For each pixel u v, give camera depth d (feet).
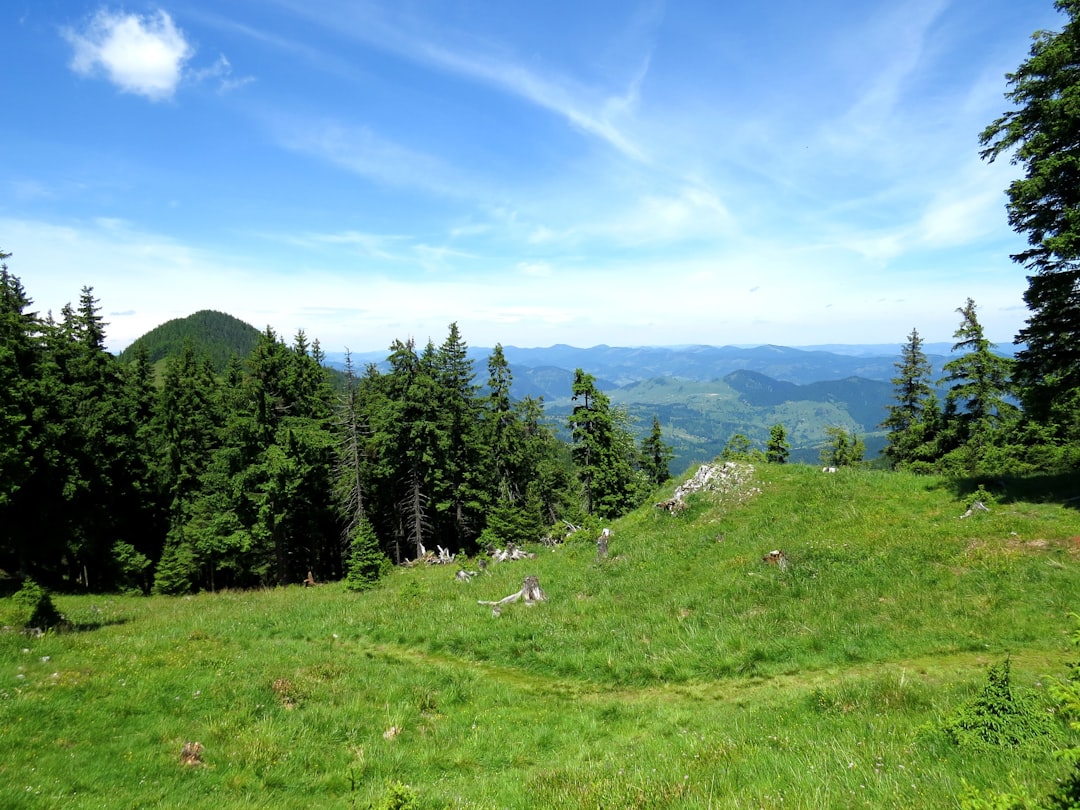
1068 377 56.18
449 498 134.51
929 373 133.08
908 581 49.01
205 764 29.07
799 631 44.86
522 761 31.37
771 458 145.07
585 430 130.93
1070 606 40.32
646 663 43.93
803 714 31.17
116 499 128.98
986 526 54.13
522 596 62.23
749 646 43.73
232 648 50.14
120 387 142.41
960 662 37.19
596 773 26.68
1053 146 51.90
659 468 179.52
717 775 23.27
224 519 112.68
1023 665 34.94
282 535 120.26
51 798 24.41
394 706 38.11
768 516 68.69
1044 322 56.70
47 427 102.89
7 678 35.65
